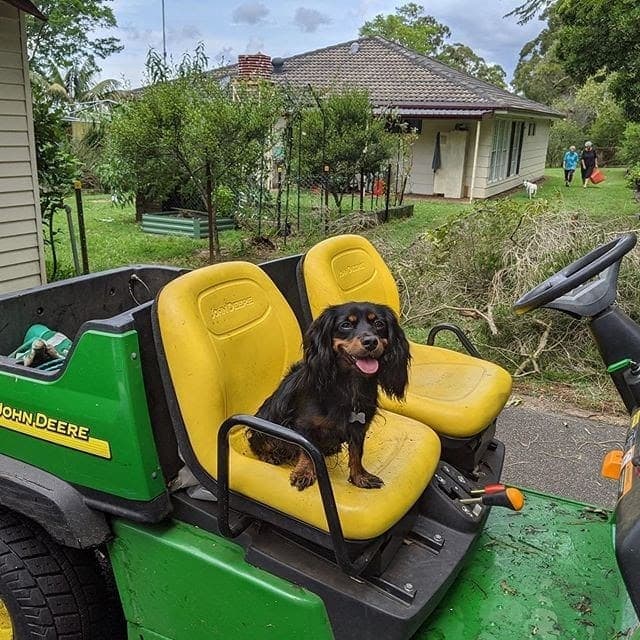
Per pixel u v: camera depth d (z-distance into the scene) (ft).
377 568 6.39
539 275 19.11
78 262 30.17
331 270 9.25
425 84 66.54
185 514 6.91
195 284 6.86
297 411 6.64
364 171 42.29
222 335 7.08
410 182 63.98
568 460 13.56
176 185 39.11
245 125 29.30
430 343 10.58
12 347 8.46
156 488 6.64
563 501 9.03
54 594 7.11
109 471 6.63
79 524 6.74
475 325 20.07
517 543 8.04
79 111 55.31
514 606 7.00
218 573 6.46
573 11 33.81
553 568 7.59
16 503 6.95
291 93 38.37
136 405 6.43
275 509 6.40
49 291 8.84
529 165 81.00
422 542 7.08
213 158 29.60
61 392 6.72
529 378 17.90
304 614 6.19
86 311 9.36
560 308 7.47
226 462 6.25
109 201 53.98
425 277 21.94
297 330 8.29
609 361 7.40
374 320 6.68
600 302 7.36
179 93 29.37
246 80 35.60
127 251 34.47
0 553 7.06
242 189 36.14
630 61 33.76
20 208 23.97
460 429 8.09
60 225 42.60
